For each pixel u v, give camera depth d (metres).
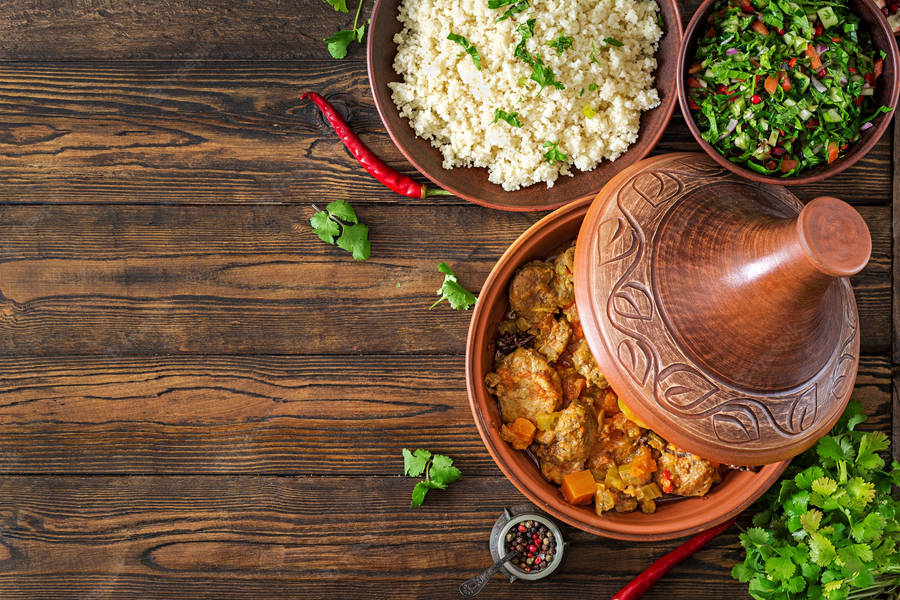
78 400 1.55
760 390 1.10
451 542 1.55
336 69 1.52
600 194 1.25
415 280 1.55
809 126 1.30
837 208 0.95
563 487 1.37
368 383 1.55
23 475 1.56
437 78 1.37
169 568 1.56
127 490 1.56
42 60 1.52
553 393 1.36
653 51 1.42
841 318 1.15
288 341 1.55
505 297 1.41
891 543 1.29
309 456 1.56
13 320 1.55
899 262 1.52
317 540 1.56
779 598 1.31
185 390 1.55
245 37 1.51
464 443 1.55
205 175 1.54
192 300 1.55
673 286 1.11
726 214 1.12
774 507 1.40
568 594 1.54
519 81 1.35
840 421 1.43
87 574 1.55
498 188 1.46
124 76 1.52
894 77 1.28
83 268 1.55
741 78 1.30
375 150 1.54
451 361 1.55
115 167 1.54
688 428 1.12
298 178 1.54
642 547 1.54
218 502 1.56
